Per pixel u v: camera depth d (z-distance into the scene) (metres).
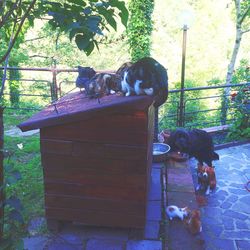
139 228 3.12
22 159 5.11
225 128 7.00
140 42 11.66
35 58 14.37
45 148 3.02
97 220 3.17
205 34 21.58
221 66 20.58
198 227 3.22
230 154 6.01
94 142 2.94
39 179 4.41
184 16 5.98
